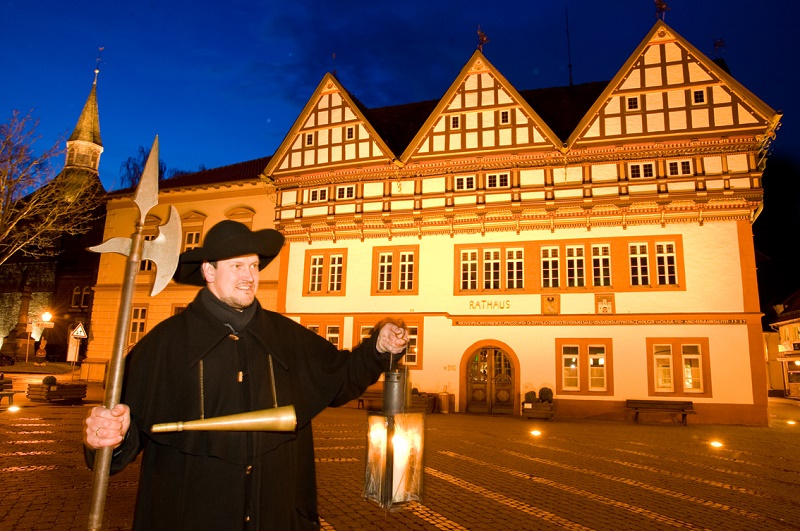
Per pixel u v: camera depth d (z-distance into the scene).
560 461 12.02
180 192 32.16
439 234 26.19
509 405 24.34
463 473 10.27
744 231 22.48
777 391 47.03
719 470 11.40
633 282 23.33
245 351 2.60
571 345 23.56
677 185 23.31
